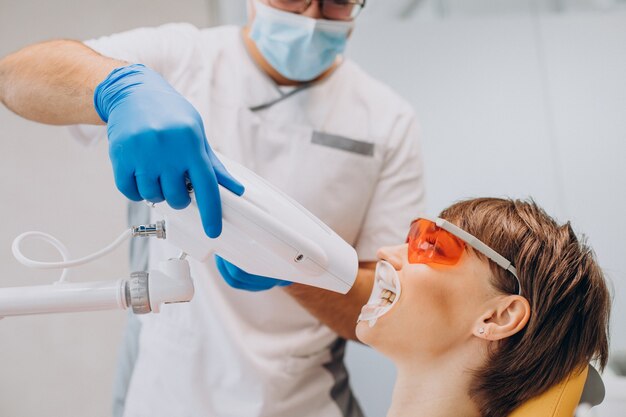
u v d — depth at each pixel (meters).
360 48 2.56
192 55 1.57
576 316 1.13
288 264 0.99
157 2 2.61
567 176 2.54
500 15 2.61
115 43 1.49
